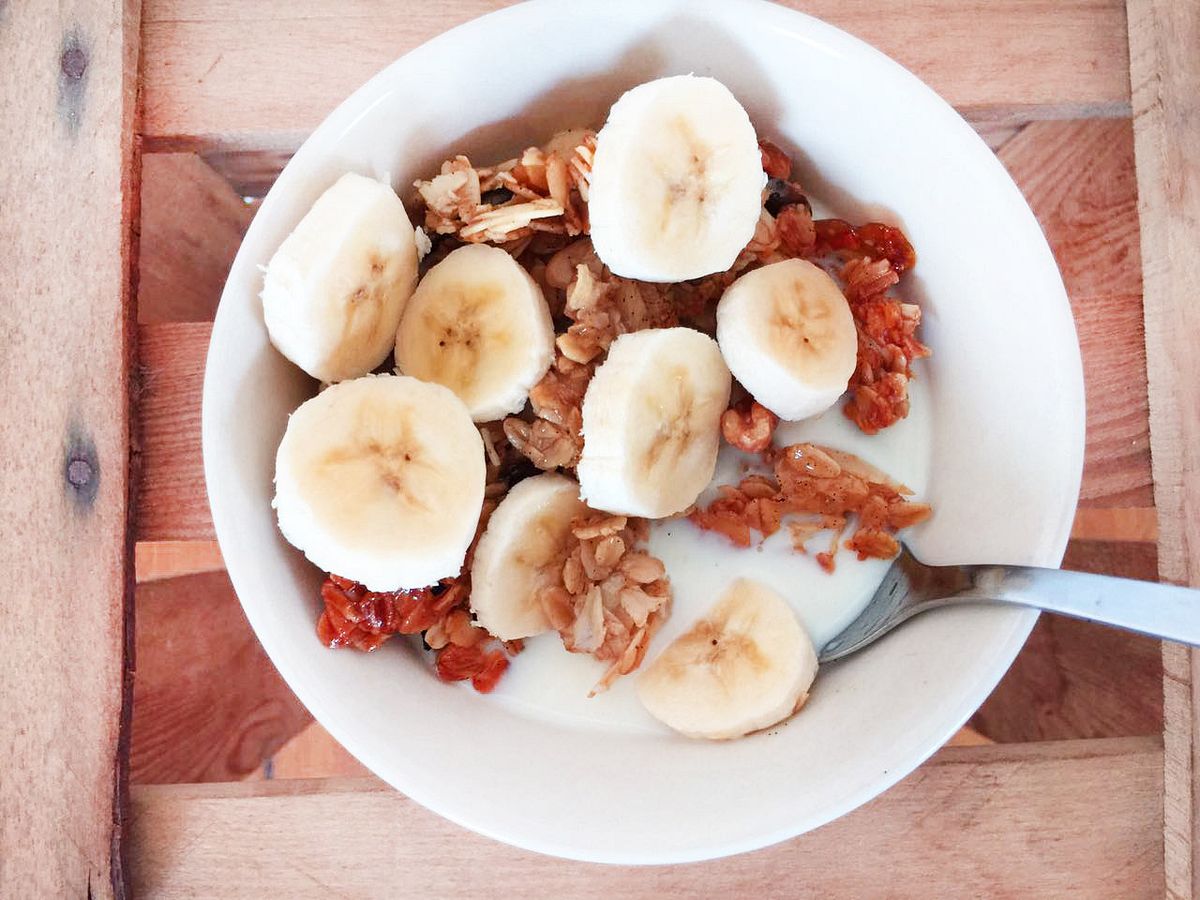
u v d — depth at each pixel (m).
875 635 0.20
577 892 0.21
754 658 0.20
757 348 0.19
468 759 0.19
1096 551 0.28
